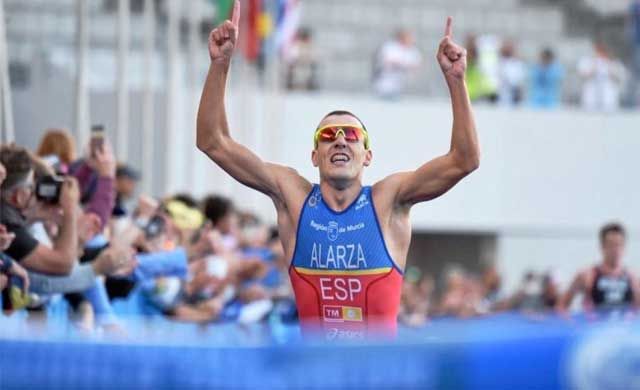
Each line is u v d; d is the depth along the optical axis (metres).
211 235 32.59
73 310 23.83
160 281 29.47
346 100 75.31
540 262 79.19
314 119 74.62
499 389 11.19
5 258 20.94
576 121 79.19
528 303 55.91
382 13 90.56
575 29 92.25
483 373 11.20
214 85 19.00
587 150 79.38
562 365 11.27
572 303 42.97
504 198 78.31
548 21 92.81
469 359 11.20
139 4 70.75
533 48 92.44
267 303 35.41
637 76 83.94
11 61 57.62
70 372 11.48
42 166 22.31
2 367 11.53
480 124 78.06
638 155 79.81
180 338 11.64
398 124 75.88
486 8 92.44
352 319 18.59
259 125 73.12
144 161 52.81
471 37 80.69
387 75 77.31
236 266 35.28
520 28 92.56
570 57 91.69
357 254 18.50
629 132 79.81
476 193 77.94
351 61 80.75
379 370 11.27
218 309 32.44
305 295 18.83
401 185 18.66
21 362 11.53
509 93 80.44
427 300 63.00
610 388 11.27
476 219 77.94
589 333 11.32
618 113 79.75
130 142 59.34
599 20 91.62
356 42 89.62
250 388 11.32
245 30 67.44
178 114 65.94
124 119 46.09
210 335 12.16
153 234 28.00
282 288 41.38
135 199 49.34
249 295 35.09
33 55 58.31
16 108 54.53
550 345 11.27
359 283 18.50
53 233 24.88
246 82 70.69
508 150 78.38
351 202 18.64
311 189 18.98
